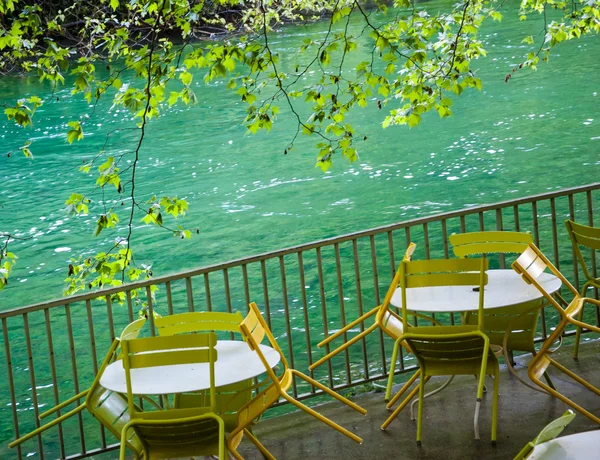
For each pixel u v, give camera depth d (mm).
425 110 8828
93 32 9180
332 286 12758
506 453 5012
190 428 4410
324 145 8219
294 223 17828
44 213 20547
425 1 42688
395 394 6027
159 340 4316
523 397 5727
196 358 4320
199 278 14453
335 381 8773
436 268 5027
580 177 18688
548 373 6109
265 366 4586
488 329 5711
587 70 30281
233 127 28281
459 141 23203
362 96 8469
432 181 19828
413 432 5410
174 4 8109
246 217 18625
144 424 4352
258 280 13766
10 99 34031
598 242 5863
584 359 6305
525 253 5324
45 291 14867
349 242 15539
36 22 8133
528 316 5629
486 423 5410
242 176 22297
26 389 9820
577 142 21609
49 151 26922
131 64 7914
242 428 4605
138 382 4531
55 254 17312
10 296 14703
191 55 7984
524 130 23453
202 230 17984
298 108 29500
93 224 19406
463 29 9141
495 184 18953
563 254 12609
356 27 41281
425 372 5195
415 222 6004
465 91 29422
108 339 11594
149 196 21172
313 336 10562
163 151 25875
